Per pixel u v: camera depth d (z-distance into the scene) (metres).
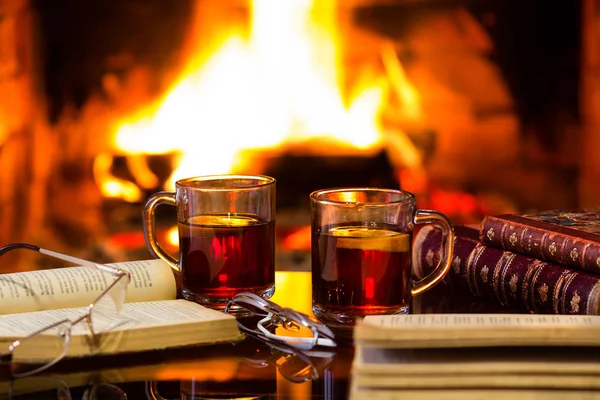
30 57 2.78
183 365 0.86
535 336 0.71
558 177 2.84
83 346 0.84
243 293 0.96
